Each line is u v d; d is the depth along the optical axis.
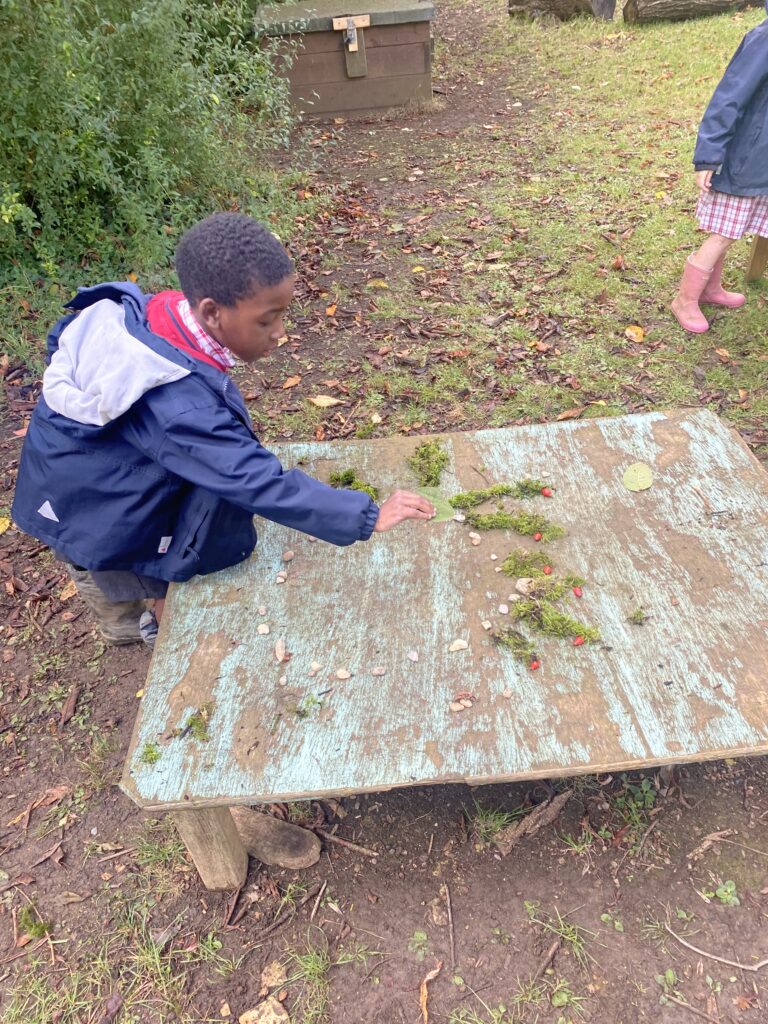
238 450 1.74
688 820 2.20
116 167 4.69
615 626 2.00
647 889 2.05
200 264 1.62
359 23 6.90
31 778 2.41
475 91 7.95
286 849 2.12
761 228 3.82
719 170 3.63
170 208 4.82
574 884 2.08
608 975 1.90
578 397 3.72
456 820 2.24
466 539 2.30
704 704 1.80
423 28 7.04
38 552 3.17
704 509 2.33
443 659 1.96
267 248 1.65
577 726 1.77
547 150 6.40
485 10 10.70
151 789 1.71
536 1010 1.85
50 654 2.78
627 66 8.13
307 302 4.59
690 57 8.15
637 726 1.76
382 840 2.20
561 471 2.52
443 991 1.89
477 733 1.78
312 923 2.03
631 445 2.60
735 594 2.06
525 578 2.13
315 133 7.12
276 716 1.85
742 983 1.87
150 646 2.77
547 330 4.18
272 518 1.81
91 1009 1.90
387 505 1.88
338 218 5.51
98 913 2.08
